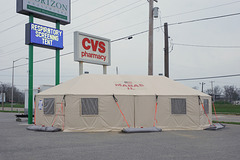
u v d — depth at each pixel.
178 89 16.17
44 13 20.14
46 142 10.26
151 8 18.09
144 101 14.80
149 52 17.83
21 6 18.88
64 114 14.03
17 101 115.44
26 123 19.53
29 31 19.22
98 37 20.00
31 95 19.23
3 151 8.47
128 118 14.48
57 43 20.89
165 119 14.91
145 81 16.58
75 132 13.62
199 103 15.43
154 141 10.62
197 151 8.59
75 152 8.34
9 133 13.05
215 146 9.52
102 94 14.37
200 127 15.23
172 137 11.80
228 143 10.20
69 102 14.07
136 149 8.88
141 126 14.58
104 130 14.06
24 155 7.88
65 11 21.89
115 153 8.22
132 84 15.89
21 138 11.30
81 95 14.15
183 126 15.06
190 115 15.26
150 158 7.56
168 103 15.05
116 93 14.57
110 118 14.26
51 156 7.75
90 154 8.05
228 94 107.50
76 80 15.82
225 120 23.69
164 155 7.95
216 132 13.82
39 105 15.48
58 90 15.32
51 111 14.76
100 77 16.30
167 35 20.31
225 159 7.47
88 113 14.09
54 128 13.91
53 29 20.72
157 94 14.98
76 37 18.48
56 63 21.27
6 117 27.88
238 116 30.30
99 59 20.00
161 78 17.44
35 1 19.59
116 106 14.40
